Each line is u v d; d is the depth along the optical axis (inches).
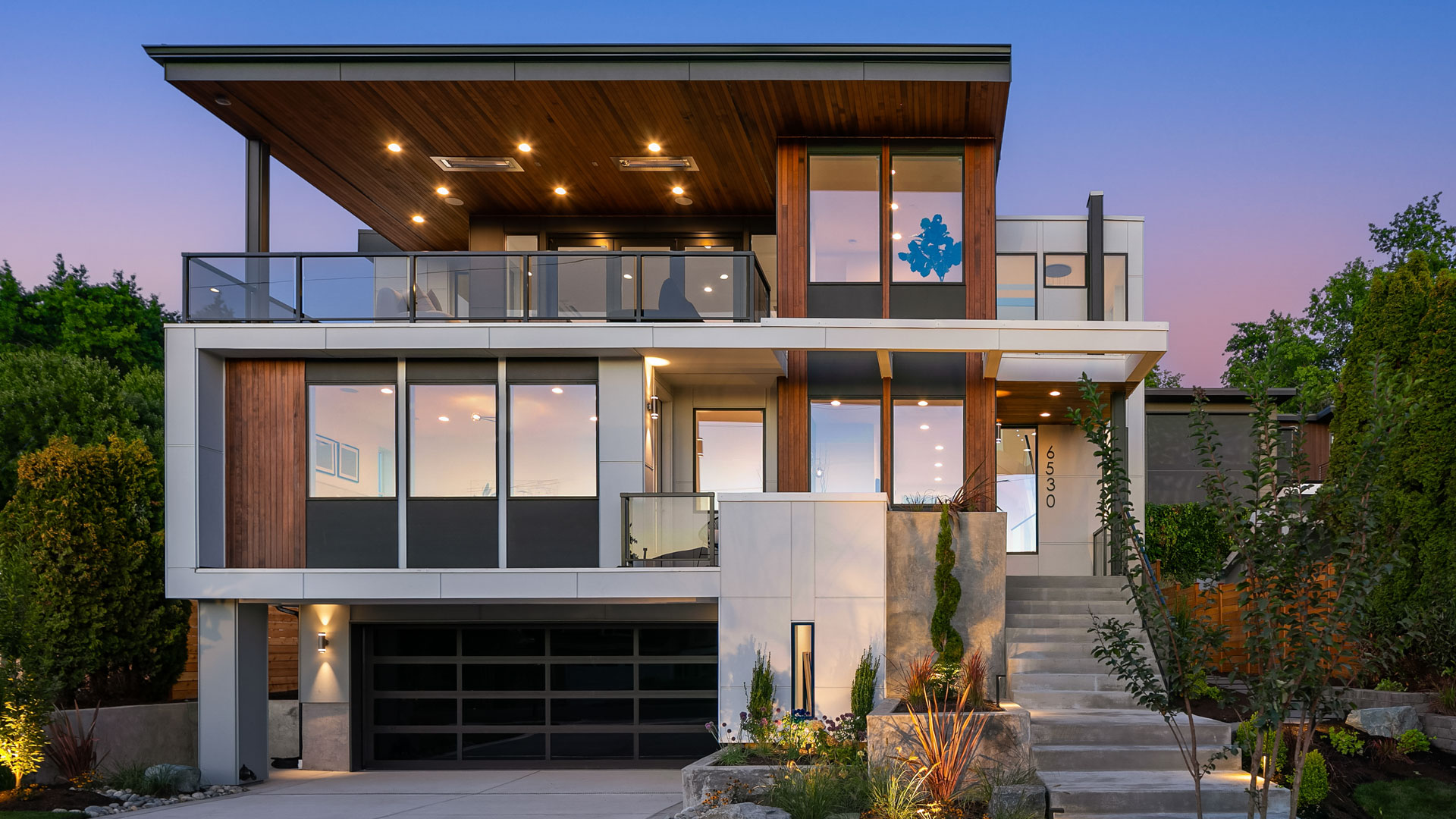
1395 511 553.9
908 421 679.7
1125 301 775.1
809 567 577.6
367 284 624.1
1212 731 447.8
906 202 673.0
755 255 630.5
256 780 625.6
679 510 614.5
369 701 706.2
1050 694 517.0
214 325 615.2
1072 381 710.5
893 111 639.1
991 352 620.4
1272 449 291.7
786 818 388.8
